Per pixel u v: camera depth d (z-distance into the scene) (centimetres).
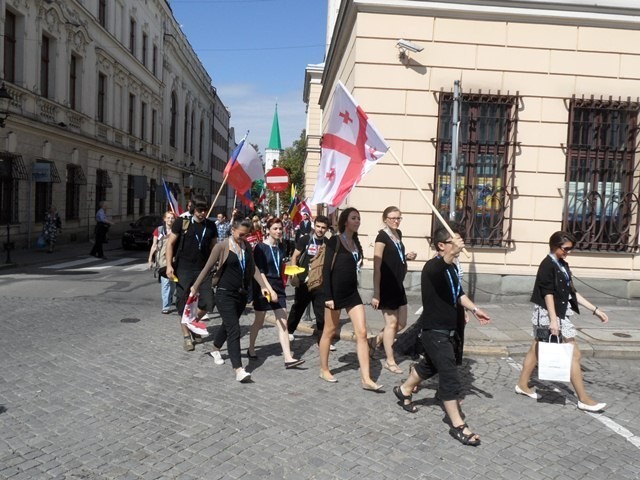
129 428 458
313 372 633
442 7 1008
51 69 2227
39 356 656
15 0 1892
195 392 552
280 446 431
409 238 1028
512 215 1044
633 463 420
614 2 1026
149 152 3709
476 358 725
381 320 892
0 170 1836
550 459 423
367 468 398
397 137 1022
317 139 3256
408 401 511
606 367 696
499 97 1029
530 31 1030
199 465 396
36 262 1709
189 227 723
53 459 399
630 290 1060
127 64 3172
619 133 1064
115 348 708
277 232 665
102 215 1975
